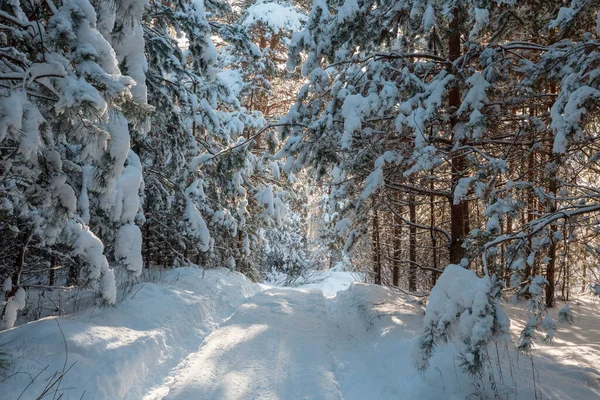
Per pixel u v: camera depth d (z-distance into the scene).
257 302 10.19
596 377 4.80
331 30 8.05
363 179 8.17
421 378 4.65
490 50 6.34
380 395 4.75
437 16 7.49
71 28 3.69
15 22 3.70
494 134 7.30
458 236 7.62
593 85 4.62
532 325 4.21
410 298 9.66
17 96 3.45
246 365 5.55
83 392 4.16
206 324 7.89
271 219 15.42
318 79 8.02
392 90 6.98
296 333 7.34
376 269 13.88
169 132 10.07
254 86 17.39
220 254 14.42
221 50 19.08
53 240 4.98
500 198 5.17
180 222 10.96
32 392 3.83
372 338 6.74
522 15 6.87
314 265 26.45
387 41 8.44
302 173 16.25
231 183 13.00
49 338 4.79
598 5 5.23
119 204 5.83
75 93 3.37
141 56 5.98
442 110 7.16
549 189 6.86
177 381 4.93
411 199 11.21
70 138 4.46
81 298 7.20
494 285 3.89
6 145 4.38
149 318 6.62
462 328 3.86
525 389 4.36
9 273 7.05
